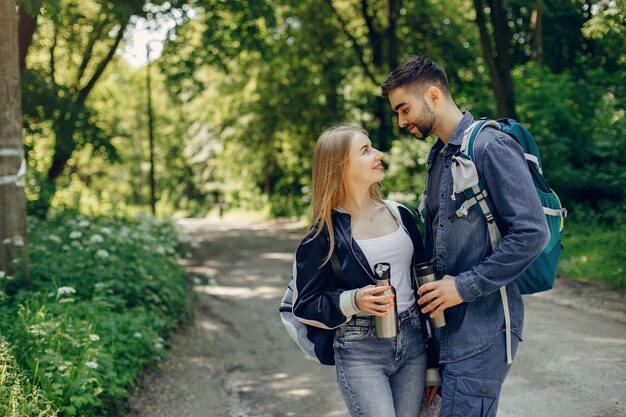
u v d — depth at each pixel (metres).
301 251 2.54
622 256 9.01
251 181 33.41
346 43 22.48
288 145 26.62
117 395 4.50
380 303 2.40
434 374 2.57
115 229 9.71
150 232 10.10
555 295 7.86
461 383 2.37
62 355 4.33
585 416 4.05
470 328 2.37
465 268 2.40
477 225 2.38
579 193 12.45
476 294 2.27
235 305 9.20
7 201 5.82
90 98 21.78
